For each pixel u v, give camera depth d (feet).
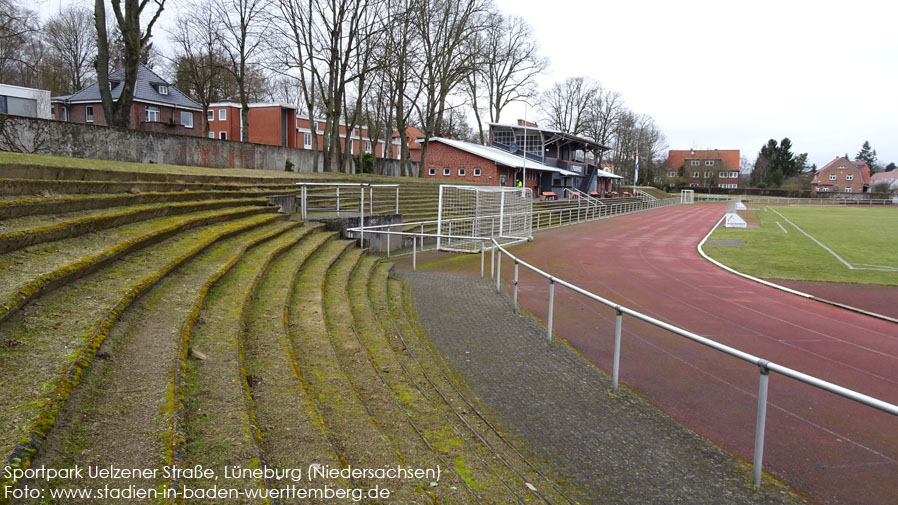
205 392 13.55
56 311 15.23
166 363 13.98
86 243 21.44
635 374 23.73
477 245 69.92
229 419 12.28
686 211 186.50
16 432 9.55
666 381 22.95
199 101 169.58
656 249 74.33
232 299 21.57
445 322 30.91
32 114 106.52
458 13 129.29
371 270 43.11
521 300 38.47
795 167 382.01
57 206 22.91
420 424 16.55
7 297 13.83
